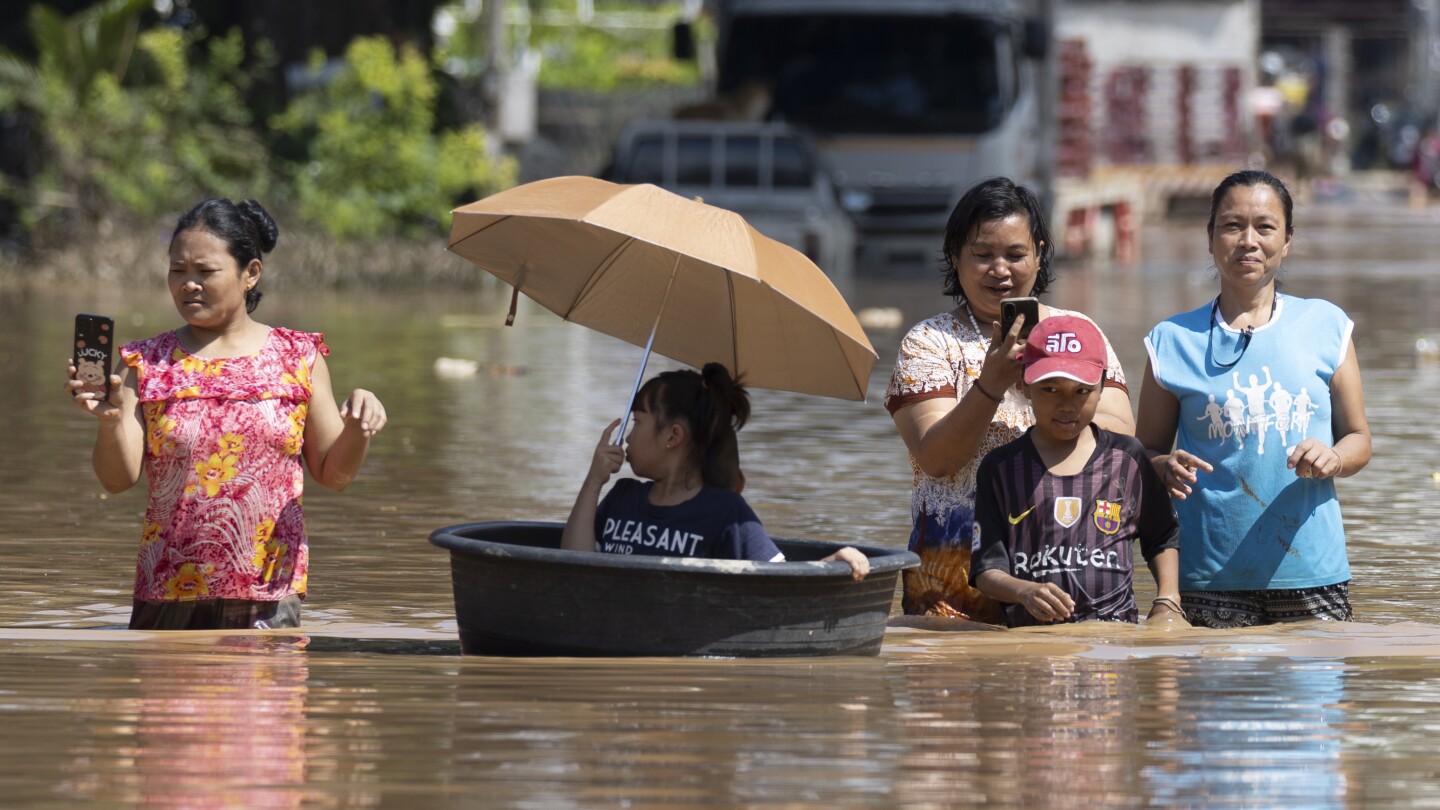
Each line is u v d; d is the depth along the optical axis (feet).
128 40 255.91
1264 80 607.37
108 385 51.83
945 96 254.06
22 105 253.24
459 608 50.85
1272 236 58.59
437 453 98.89
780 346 57.57
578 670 47.29
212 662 48.44
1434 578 66.95
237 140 259.19
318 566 68.08
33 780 35.86
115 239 245.04
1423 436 107.45
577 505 52.21
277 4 287.07
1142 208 421.18
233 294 54.03
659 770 37.14
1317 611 58.90
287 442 54.39
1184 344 59.62
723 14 259.19
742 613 48.91
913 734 40.50
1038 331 55.01
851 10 254.27
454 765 37.35
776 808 34.71
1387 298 220.64
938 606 58.08
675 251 51.31
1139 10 448.24
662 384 52.03
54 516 78.48
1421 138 542.98
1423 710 43.45
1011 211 57.31
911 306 202.08
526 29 481.87
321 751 38.34
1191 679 47.11
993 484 55.88
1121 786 36.52
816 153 250.37
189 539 53.83
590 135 433.48
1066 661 49.70
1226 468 58.75
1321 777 37.29
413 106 264.31
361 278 250.57
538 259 58.08
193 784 35.76
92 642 51.83
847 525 77.36
